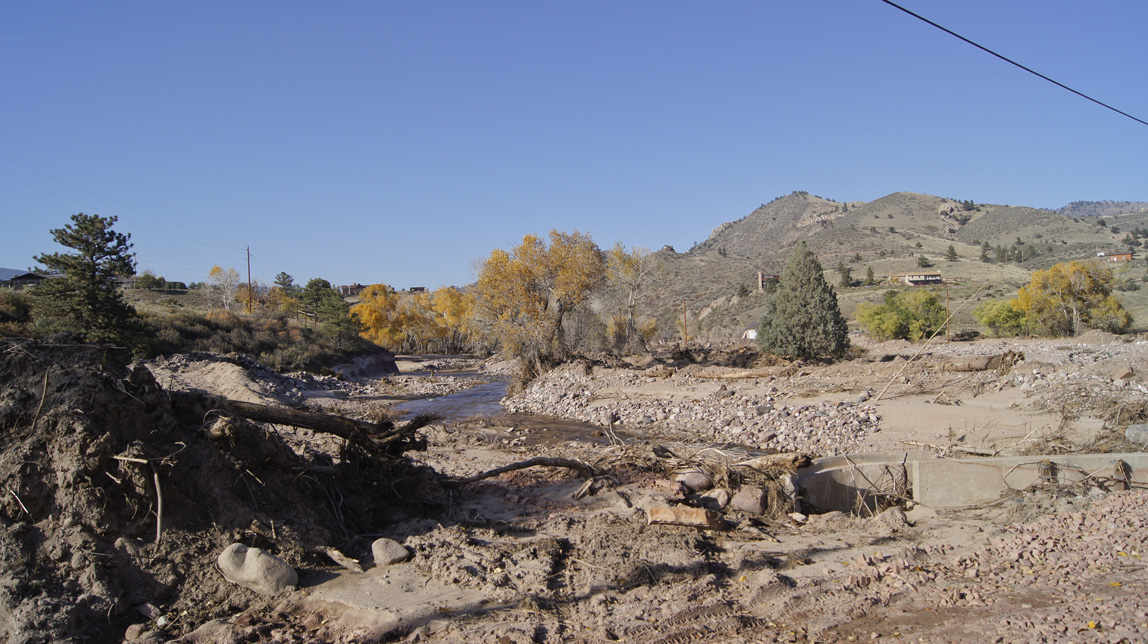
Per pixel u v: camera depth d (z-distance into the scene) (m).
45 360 7.29
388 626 5.89
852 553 8.12
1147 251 116.56
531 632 5.80
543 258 40.25
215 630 5.77
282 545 7.21
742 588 6.95
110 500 6.61
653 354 43.91
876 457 11.67
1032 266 115.31
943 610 6.17
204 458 7.45
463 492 11.05
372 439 9.70
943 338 59.62
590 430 21.42
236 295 87.06
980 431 15.73
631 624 6.02
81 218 30.84
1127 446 11.91
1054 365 21.16
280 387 32.09
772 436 18.12
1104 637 5.23
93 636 5.66
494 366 60.94
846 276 103.38
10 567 5.88
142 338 32.75
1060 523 8.42
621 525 8.97
